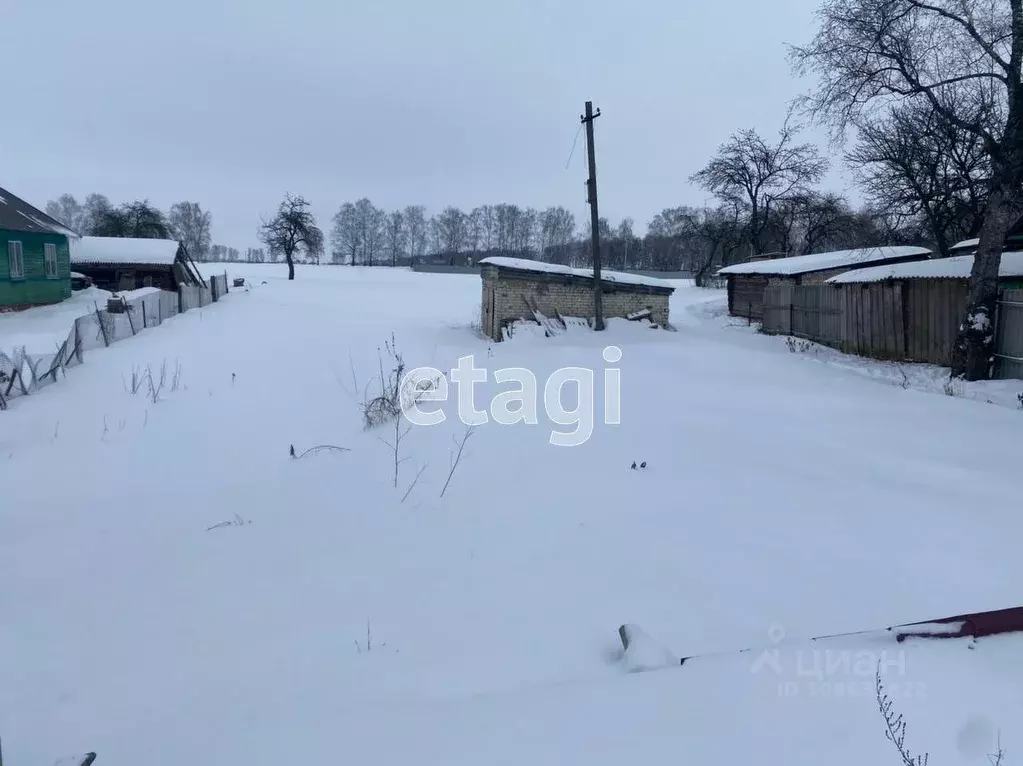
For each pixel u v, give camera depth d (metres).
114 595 4.86
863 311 15.81
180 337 18.11
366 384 12.66
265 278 52.00
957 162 18.72
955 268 13.59
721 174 38.88
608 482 6.58
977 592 4.06
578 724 2.64
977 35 11.63
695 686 2.88
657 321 20.84
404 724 2.78
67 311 22.75
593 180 18.58
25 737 3.13
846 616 3.83
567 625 3.91
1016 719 2.53
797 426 8.73
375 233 93.44
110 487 7.72
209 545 5.77
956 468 6.74
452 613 4.21
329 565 5.18
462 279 55.97
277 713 3.12
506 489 6.61
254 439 9.58
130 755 2.81
